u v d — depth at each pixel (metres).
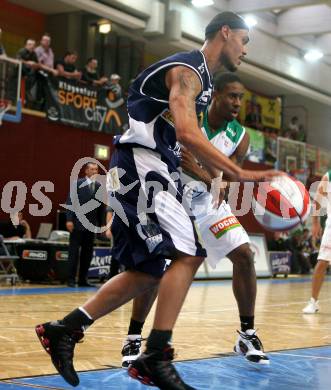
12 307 7.21
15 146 13.22
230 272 15.38
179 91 2.69
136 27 16.12
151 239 2.78
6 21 17.88
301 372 3.67
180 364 3.84
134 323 3.64
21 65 13.11
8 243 11.63
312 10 18.69
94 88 14.77
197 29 17.08
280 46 19.72
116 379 3.32
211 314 7.06
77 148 14.42
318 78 22.00
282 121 25.44
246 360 4.02
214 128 4.21
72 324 2.89
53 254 11.70
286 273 17.48
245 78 23.06
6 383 3.10
